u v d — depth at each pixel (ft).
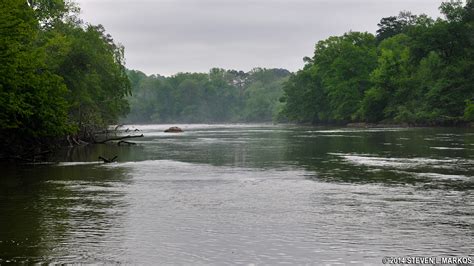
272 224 47.26
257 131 339.57
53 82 124.88
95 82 199.21
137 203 59.06
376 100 353.51
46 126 122.52
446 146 144.46
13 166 105.19
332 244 40.14
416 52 317.42
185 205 57.47
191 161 115.65
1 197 63.87
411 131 255.91
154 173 91.25
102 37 266.57
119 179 82.43
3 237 42.80
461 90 291.17
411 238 41.70
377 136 213.66
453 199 59.77
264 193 66.18
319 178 81.15
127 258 36.81
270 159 117.60
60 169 98.94
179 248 39.34
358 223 47.34
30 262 35.76
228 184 75.36
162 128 484.33
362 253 37.63
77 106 188.96
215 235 43.24
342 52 422.82
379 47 424.05
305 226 46.32
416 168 92.07
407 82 334.65
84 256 37.27
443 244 39.83
